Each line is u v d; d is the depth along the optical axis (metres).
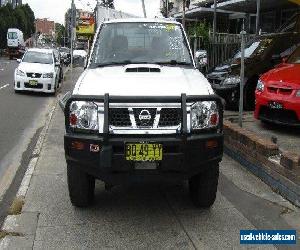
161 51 6.43
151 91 4.86
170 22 6.82
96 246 4.50
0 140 9.46
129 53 6.38
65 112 4.91
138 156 4.64
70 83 23.14
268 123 9.20
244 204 5.58
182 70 5.90
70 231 4.81
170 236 4.73
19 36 60.16
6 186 6.53
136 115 4.73
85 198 5.28
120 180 4.79
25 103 15.38
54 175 6.72
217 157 4.91
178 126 4.77
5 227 4.88
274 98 8.30
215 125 4.95
